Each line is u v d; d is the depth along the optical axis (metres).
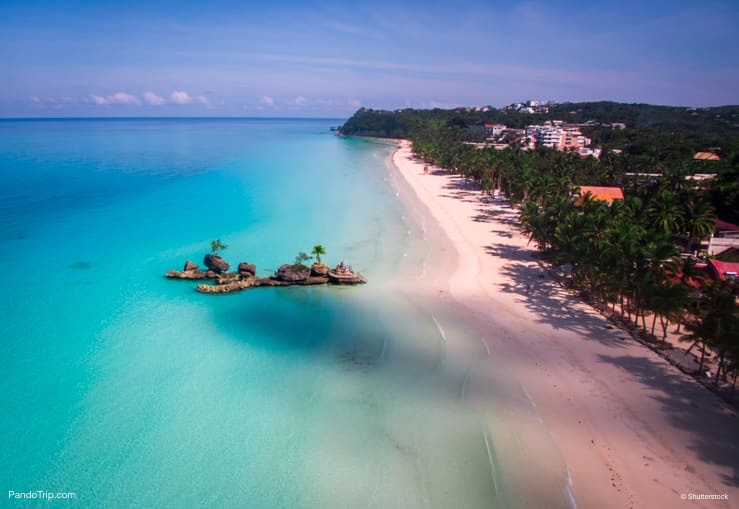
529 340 43.09
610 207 64.75
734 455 29.06
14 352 40.41
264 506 25.84
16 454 29.17
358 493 26.69
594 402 34.22
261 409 33.66
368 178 140.88
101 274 58.56
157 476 27.72
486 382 36.72
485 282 57.12
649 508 25.52
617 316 47.72
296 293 54.25
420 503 26.03
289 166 165.50
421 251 68.94
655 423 31.94
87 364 38.84
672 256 44.25
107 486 27.00
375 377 37.53
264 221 85.19
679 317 40.38
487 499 26.20
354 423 32.25
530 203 72.44
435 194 116.69
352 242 73.25
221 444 30.25
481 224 85.44
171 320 47.03
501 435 31.02
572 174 106.69
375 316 48.34
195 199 103.44
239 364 39.31
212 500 26.19
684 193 75.56
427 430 31.53
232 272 58.16
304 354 41.00
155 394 35.12
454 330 45.16
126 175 134.88
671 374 37.47
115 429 31.38
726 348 33.09
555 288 55.25
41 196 102.38
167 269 60.75
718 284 39.81
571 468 28.25
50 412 32.91
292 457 29.23
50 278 56.75
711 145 155.50
